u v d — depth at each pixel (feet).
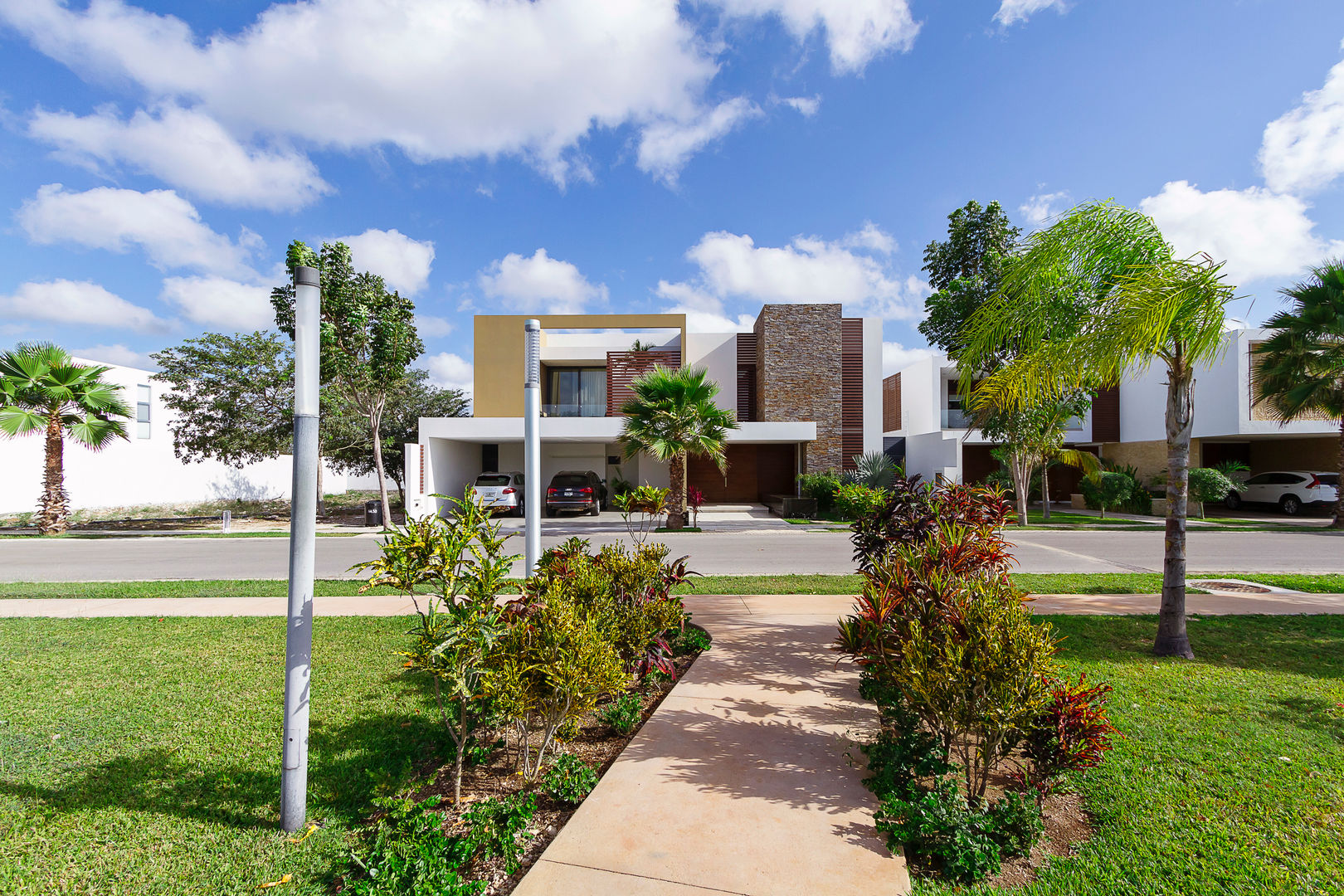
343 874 8.20
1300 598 25.26
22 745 12.45
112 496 75.20
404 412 85.40
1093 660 17.15
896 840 8.63
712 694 14.67
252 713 14.01
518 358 77.36
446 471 69.21
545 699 10.21
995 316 20.26
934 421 74.74
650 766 11.04
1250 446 76.07
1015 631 9.05
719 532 52.70
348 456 80.33
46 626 21.89
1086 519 61.11
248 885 8.20
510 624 10.37
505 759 11.73
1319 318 47.34
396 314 56.03
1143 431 72.28
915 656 9.41
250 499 94.27
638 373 70.33
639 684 15.26
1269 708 13.56
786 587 28.19
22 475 67.97
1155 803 9.73
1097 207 18.35
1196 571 32.73
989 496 18.25
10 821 9.80
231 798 10.45
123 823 9.73
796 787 10.28
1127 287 16.74
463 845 8.46
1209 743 11.84
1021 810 8.70
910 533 17.57
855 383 74.79
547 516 70.23
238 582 30.22
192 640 19.94
